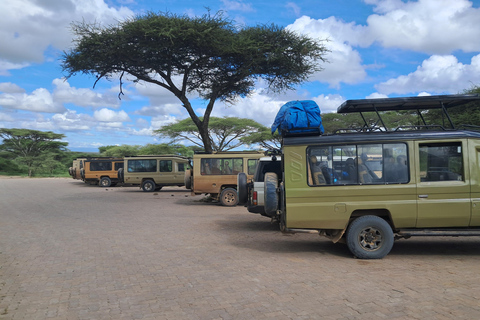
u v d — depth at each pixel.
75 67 18.77
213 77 22.16
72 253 7.96
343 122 39.06
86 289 5.57
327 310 4.55
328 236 7.69
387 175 7.28
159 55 18.56
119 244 8.87
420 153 7.28
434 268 6.41
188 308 4.74
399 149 7.29
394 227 7.34
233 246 8.55
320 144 7.41
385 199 7.22
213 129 47.44
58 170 67.94
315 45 19.34
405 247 8.19
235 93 22.98
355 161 7.35
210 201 19.12
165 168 27.19
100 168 33.22
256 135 46.31
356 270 6.34
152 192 26.81
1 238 9.66
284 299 4.97
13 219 13.13
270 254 7.69
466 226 7.26
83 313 4.64
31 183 39.66
